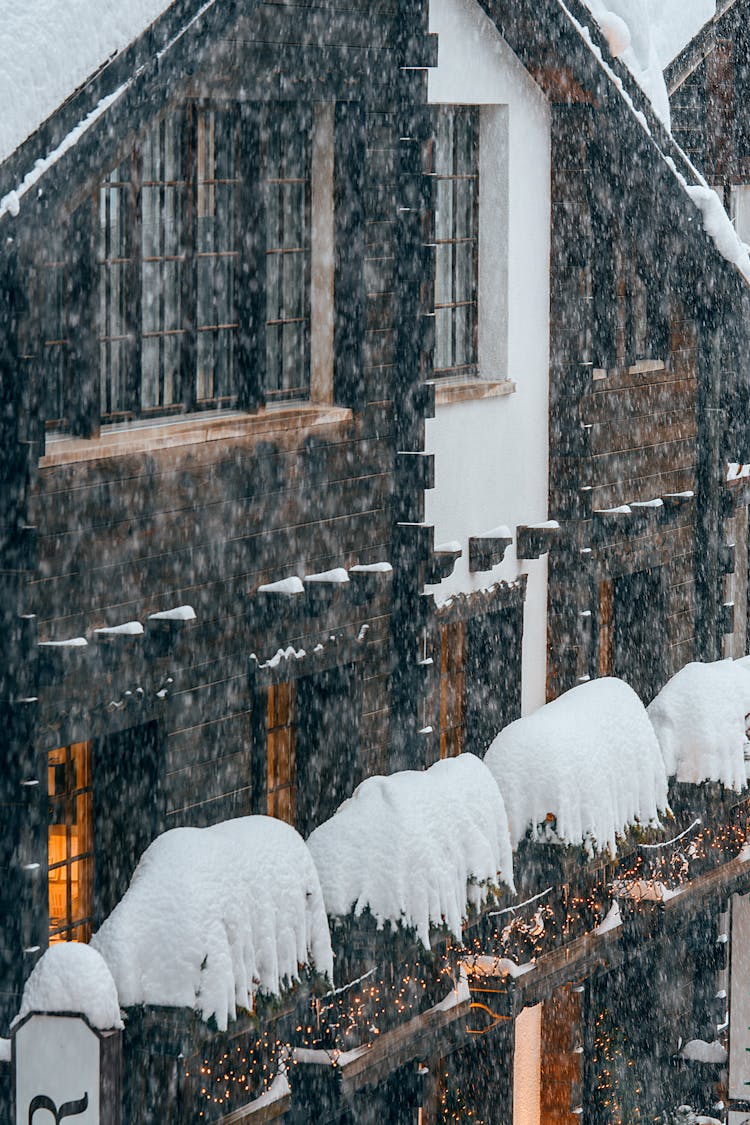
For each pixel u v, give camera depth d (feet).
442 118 116.67
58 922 92.53
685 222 130.93
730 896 147.84
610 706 125.49
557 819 116.57
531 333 123.03
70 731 88.43
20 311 83.05
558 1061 132.87
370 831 102.89
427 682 111.65
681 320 139.74
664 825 128.26
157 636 91.66
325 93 101.55
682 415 141.38
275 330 103.71
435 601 114.32
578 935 124.57
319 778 107.96
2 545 85.05
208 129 96.27
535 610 126.31
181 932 88.58
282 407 103.96
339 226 104.63
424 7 106.11
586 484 126.31
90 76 84.17
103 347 91.35
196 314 96.37
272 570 101.30
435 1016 110.32
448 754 121.80
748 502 148.15
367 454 107.45
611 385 131.23
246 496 99.04
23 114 81.66
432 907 102.99
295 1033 100.89
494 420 120.16
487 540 117.80
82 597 89.25
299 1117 102.63
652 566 138.31
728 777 136.46
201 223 96.68
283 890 94.38
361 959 104.06
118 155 85.05
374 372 107.24
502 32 117.29
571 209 123.34
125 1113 88.58
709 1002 154.51
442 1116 122.11
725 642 152.46
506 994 114.52
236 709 100.12
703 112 142.41
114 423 92.27
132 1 87.15
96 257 88.28
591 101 121.49
